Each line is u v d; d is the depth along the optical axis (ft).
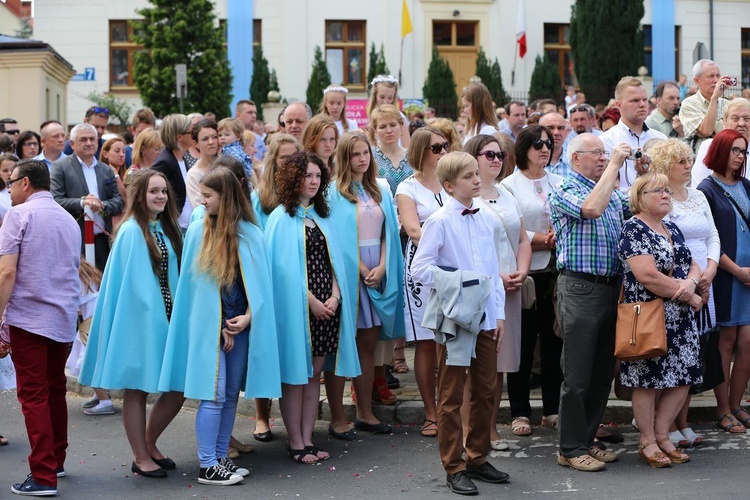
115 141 35.81
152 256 21.91
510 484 20.83
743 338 24.68
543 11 100.48
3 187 29.60
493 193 23.58
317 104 92.68
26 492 20.54
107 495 20.63
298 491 20.68
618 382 23.62
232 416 22.03
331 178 25.29
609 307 21.86
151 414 22.29
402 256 25.22
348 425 24.85
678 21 100.42
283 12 98.48
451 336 19.89
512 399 24.95
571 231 21.81
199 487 21.11
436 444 24.03
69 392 30.17
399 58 99.30
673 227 22.43
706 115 28.91
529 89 94.73
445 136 28.37
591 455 22.24
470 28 100.83
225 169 21.85
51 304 20.95
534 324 24.82
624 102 26.61
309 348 22.81
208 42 85.25
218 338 21.30
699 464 21.98
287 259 22.85
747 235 24.77
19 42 64.75
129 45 97.81
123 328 21.54
